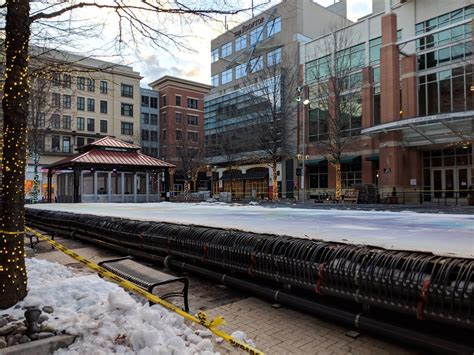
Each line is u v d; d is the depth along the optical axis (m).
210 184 56.16
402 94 29.23
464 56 25.77
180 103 65.12
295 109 36.91
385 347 3.42
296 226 5.78
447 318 2.86
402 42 28.41
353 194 28.31
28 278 5.04
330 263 3.75
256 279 4.92
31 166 46.28
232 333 3.63
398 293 3.17
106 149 25.62
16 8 4.14
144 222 7.25
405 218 7.93
